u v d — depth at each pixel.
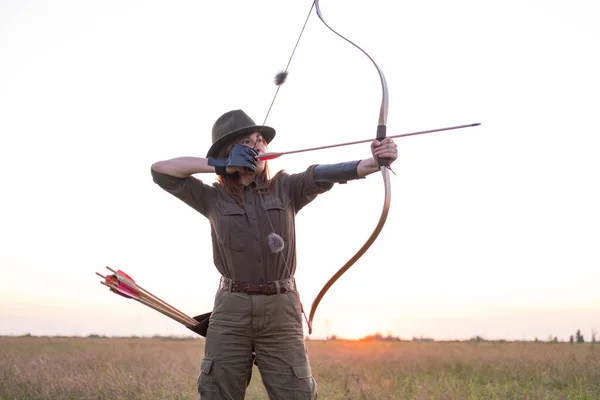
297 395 3.64
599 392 6.66
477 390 6.70
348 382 7.18
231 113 3.84
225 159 3.66
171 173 3.73
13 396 6.59
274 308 3.64
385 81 3.59
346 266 3.80
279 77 3.71
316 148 3.52
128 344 17.50
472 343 19.48
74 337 24.88
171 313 3.90
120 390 6.62
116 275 3.76
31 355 10.55
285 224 3.71
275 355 3.66
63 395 6.54
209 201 3.82
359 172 3.57
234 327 3.64
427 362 10.04
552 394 6.47
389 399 6.34
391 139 3.38
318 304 4.00
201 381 3.69
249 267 3.65
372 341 23.83
